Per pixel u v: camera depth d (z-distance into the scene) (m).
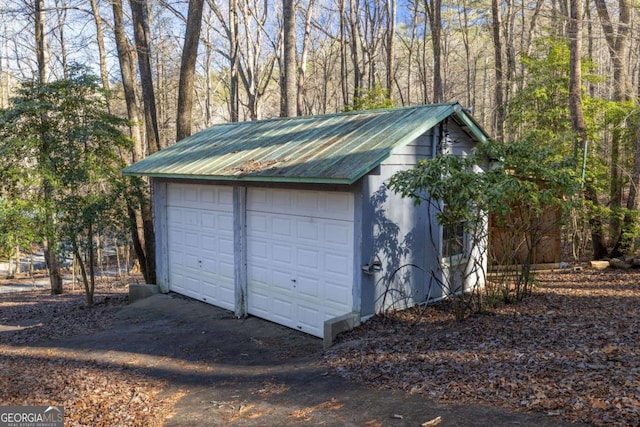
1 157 11.57
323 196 8.22
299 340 8.36
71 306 13.45
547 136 12.51
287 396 5.83
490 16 25.50
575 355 5.54
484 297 8.85
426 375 5.64
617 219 12.26
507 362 5.62
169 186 11.98
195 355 8.10
